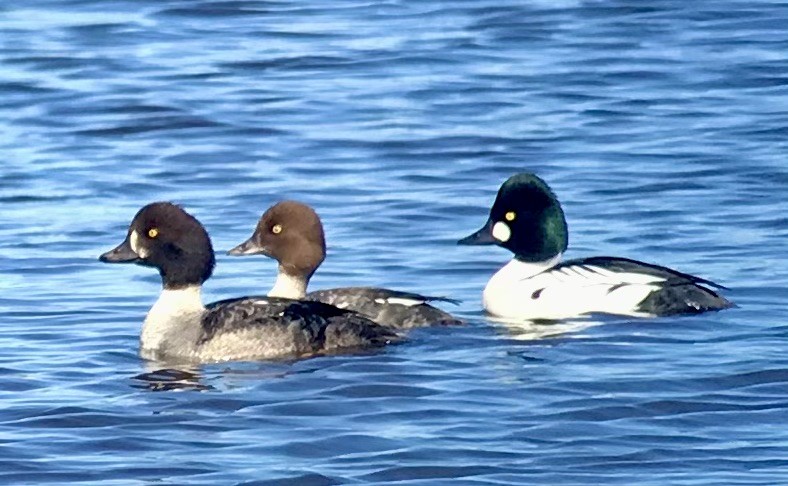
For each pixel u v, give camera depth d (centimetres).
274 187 2198
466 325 1584
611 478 1170
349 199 2134
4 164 2333
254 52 2988
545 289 1652
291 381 1404
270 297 1537
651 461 1205
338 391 1376
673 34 3022
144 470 1194
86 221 2039
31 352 1520
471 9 3269
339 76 2816
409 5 3347
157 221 1537
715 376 1398
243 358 1480
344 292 1591
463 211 2064
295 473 1184
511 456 1217
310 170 2281
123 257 1538
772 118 2473
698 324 1575
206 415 1319
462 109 2588
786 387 1369
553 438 1255
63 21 3250
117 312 1662
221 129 2511
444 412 1318
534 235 1723
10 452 1234
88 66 2903
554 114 2545
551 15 3186
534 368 1434
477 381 1399
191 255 1534
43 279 1791
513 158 2317
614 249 1886
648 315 1617
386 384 1392
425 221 2027
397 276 1809
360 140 2430
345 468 1195
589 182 2181
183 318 1522
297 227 1627
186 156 2370
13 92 2745
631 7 3216
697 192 2119
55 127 2552
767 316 1595
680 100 2603
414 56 2923
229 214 2064
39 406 1346
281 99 2673
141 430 1284
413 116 2556
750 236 1917
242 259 1880
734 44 2938
